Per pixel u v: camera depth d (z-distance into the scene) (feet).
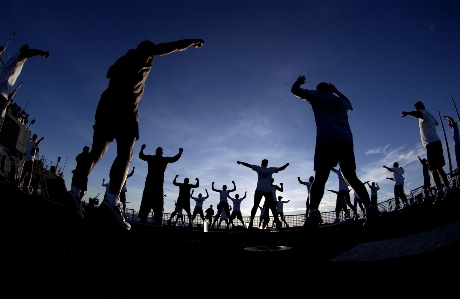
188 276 4.96
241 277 4.80
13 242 4.53
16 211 6.05
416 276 3.95
